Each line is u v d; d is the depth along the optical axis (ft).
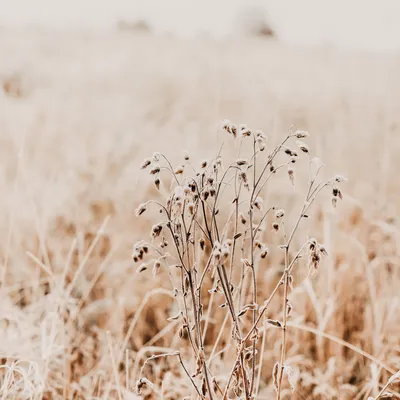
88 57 39.34
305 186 12.54
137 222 11.73
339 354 8.42
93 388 6.93
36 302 8.46
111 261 10.55
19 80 24.71
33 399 6.49
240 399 4.99
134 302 9.31
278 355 8.34
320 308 8.27
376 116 16.30
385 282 9.62
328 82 29.89
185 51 47.14
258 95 24.79
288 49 56.59
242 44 54.03
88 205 12.10
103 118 19.62
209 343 9.12
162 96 26.16
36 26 62.80
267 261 10.56
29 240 10.88
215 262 4.05
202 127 18.74
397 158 14.29
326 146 14.64
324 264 9.22
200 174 4.55
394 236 11.05
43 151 14.96
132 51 45.39
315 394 7.62
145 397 7.43
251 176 11.59
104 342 8.44
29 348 7.03
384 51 36.22
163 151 14.44
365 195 12.34
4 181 12.00
